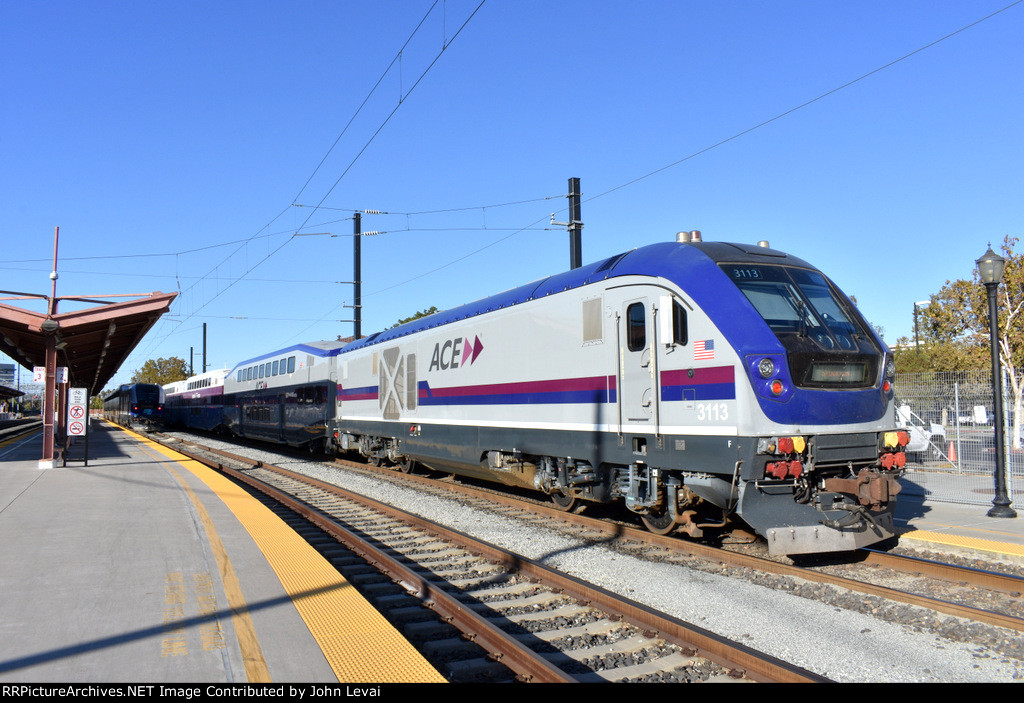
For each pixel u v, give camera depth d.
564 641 5.31
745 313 7.27
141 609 5.25
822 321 7.69
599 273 9.22
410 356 14.71
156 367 82.81
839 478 7.27
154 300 16.75
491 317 11.68
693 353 7.63
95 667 4.17
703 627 5.69
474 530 9.59
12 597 5.56
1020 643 5.20
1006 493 9.79
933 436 15.83
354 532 9.59
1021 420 20.17
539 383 10.33
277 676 4.03
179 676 4.04
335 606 5.31
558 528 9.58
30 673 4.09
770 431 6.99
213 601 5.45
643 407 8.32
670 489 8.32
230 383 32.97
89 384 47.97
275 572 6.32
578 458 9.50
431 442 13.65
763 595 6.45
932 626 5.57
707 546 7.82
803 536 7.06
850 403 7.36
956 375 15.76
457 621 5.80
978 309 21.72
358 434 18.28
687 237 8.79
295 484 15.37
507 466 11.35
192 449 27.02
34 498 10.99
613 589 6.77
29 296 16.08
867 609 6.00
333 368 20.12
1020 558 7.30
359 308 25.56
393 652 4.41
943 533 8.53
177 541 7.67
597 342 9.12
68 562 6.71
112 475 14.59
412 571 7.04
